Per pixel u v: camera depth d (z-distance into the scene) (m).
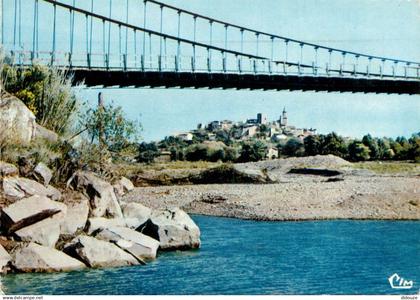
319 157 71.19
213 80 60.03
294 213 33.88
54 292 15.62
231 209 35.91
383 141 90.94
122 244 19.81
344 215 33.38
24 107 23.58
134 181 51.41
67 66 50.69
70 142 24.94
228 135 188.50
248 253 21.88
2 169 19.66
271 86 63.81
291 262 20.44
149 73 55.97
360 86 67.06
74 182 22.03
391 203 36.34
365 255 21.75
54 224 18.98
